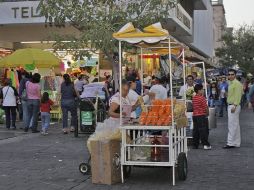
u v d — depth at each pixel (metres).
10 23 21.58
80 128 14.91
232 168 9.83
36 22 21.31
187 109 12.93
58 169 9.56
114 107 8.79
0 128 16.88
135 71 16.34
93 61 23.19
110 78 19.86
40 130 16.28
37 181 8.49
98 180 8.29
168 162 8.17
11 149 12.11
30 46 26.81
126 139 8.36
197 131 12.49
